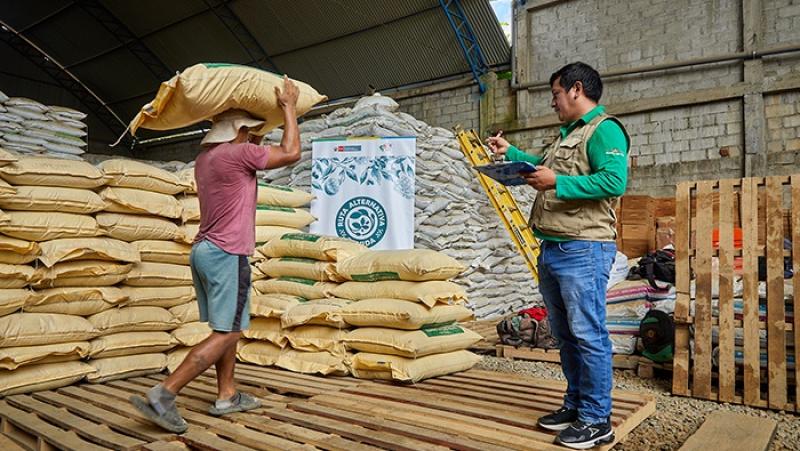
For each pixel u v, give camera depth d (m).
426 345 3.12
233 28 11.95
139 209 3.22
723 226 3.36
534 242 5.70
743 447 2.31
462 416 2.44
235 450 2.01
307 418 2.40
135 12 12.61
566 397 2.30
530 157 2.58
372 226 5.21
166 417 2.15
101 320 3.08
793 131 7.45
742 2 7.75
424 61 10.73
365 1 10.23
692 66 8.12
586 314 2.09
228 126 2.41
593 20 9.02
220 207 2.31
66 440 2.16
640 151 8.52
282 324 3.44
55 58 14.99
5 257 2.79
